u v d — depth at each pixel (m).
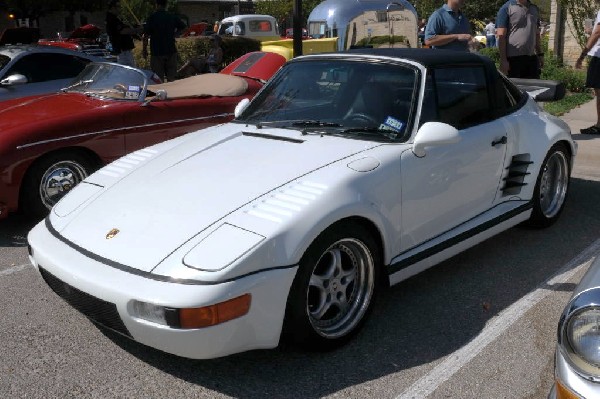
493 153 4.42
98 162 5.62
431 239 4.00
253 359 3.35
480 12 45.44
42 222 3.69
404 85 4.06
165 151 4.11
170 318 2.78
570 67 14.44
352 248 3.42
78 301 3.14
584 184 6.60
